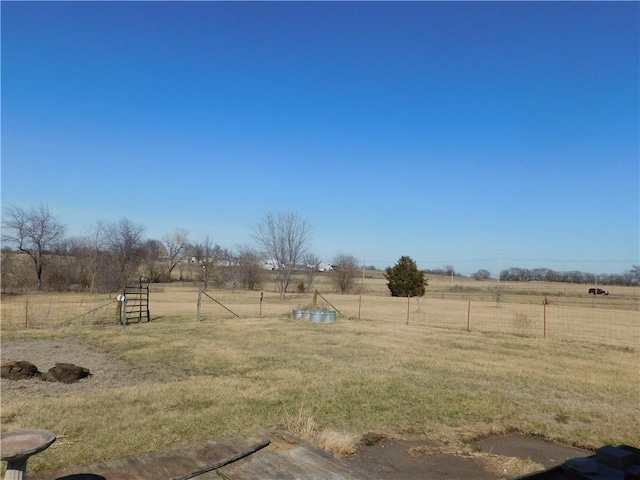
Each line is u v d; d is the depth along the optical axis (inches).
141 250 2300.7
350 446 231.0
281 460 161.6
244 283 2250.2
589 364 494.3
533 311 1284.4
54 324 764.6
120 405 284.7
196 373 402.3
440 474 205.2
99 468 155.2
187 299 1553.9
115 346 546.3
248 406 287.0
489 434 263.3
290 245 1768.0
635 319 1098.7
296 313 864.3
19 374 381.7
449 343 617.9
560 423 286.0
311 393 326.0
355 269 2176.4
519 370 448.5
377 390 342.6
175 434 230.7
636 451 115.0
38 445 127.2
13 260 1975.9
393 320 928.9
